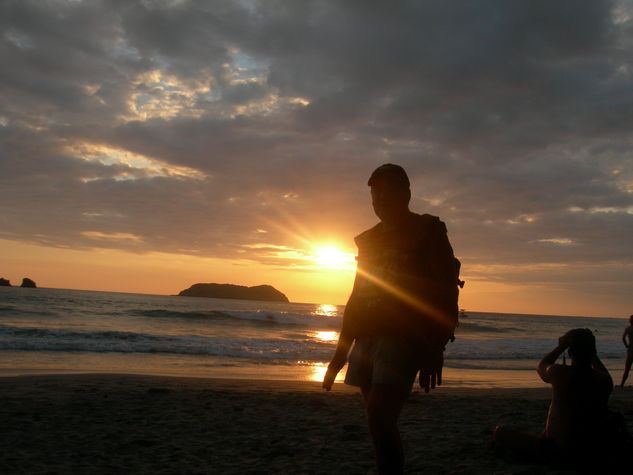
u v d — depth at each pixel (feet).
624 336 37.70
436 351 7.04
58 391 23.73
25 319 104.83
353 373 7.54
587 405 11.90
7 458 12.39
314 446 14.44
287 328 115.96
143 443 14.46
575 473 11.45
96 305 165.68
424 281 7.21
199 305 250.78
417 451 13.89
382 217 7.81
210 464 12.46
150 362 46.01
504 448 13.11
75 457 12.78
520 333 155.63
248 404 21.95
